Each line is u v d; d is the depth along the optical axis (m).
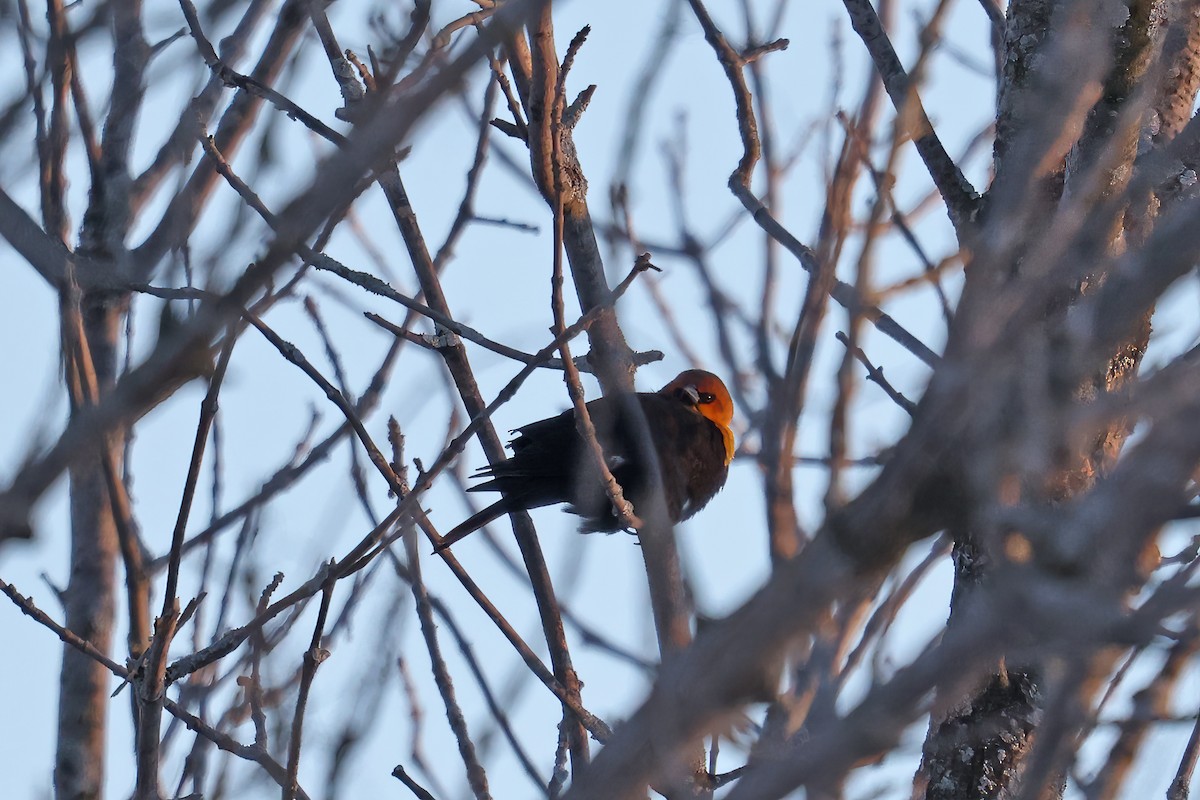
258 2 8.70
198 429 6.96
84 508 9.63
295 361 7.95
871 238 4.69
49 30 5.71
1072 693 3.95
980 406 3.54
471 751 7.70
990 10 8.59
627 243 6.99
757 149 8.27
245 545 8.52
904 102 4.87
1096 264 4.05
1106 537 3.48
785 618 3.50
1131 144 6.09
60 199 7.00
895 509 3.44
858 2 8.22
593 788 3.85
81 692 9.39
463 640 7.96
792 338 5.02
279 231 4.06
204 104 8.47
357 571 7.98
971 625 3.54
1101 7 4.48
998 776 7.38
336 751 6.91
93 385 5.78
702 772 6.00
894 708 3.55
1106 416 3.71
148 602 8.31
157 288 6.47
